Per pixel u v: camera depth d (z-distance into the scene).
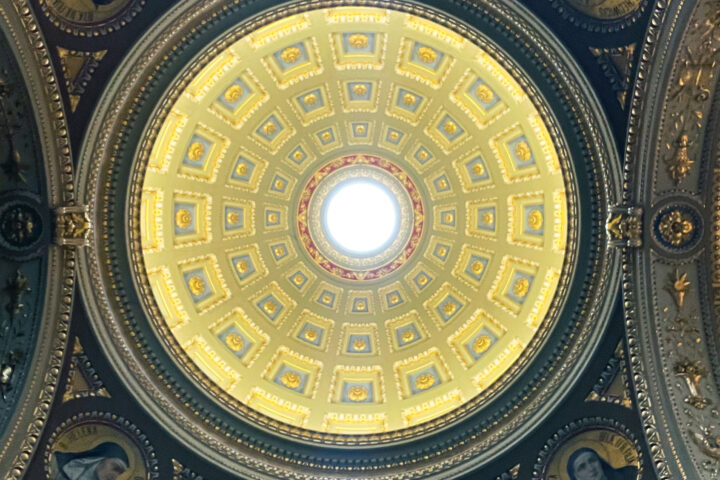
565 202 18.41
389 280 23.53
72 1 14.82
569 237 17.14
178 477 16.83
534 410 17.11
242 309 22.14
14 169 15.45
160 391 17.36
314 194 23.50
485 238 22.11
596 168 16.27
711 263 16.20
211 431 17.69
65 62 15.10
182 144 19.86
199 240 21.45
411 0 15.82
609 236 16.22
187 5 15.25
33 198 15.64
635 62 15.23
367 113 22.27
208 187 21.50
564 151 16.45
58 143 15.46
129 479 16.66
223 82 19.38
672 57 14.86
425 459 17.67
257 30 16.61
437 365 21.56
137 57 15.45
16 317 15.62
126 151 16.48
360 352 22.73
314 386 21.58
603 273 16.67
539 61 15.82
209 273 21.66
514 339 20.09
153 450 16.86
